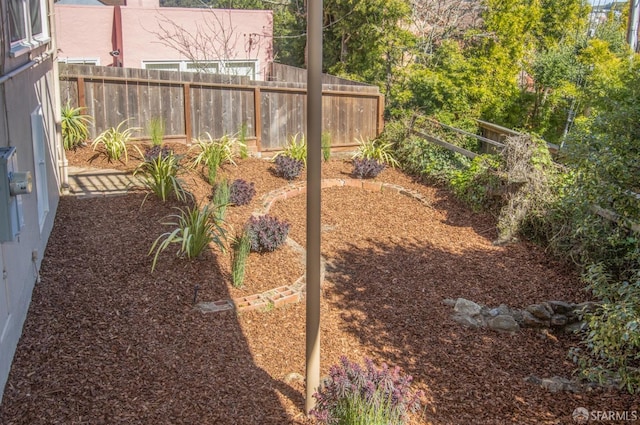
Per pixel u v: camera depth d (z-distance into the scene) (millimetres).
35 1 5793
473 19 12250
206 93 9008
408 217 7180
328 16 13758
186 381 3494
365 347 4199
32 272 4340
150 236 5488
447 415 3412
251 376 3650
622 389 3719
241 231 5910
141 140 8766
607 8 15109
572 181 5992
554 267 5789
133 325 4039
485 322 4648
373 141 9469
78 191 6699
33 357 3535
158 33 12414
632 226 4871
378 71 12523
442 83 9859
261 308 4516
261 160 8727
